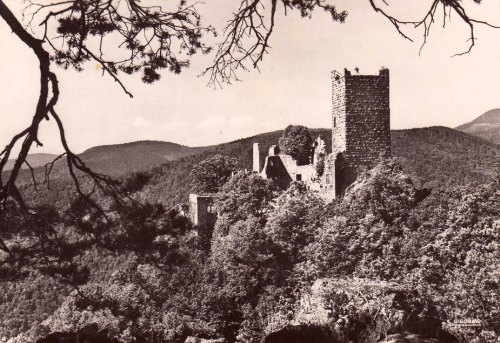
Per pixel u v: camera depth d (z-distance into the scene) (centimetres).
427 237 5219
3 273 1246
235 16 1188
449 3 1030
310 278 5203
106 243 1298
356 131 6181
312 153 8369
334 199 6038
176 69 1310
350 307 1984
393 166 6138
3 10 925
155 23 1207
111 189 1264
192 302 5397
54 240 1282
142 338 5009
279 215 5938
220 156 9125
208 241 6719
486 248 3803
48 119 987
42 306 8206
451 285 3825
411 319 1449
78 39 1219
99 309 5194
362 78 6178
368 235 5241
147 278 5697
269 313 4591
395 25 1066
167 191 12281
